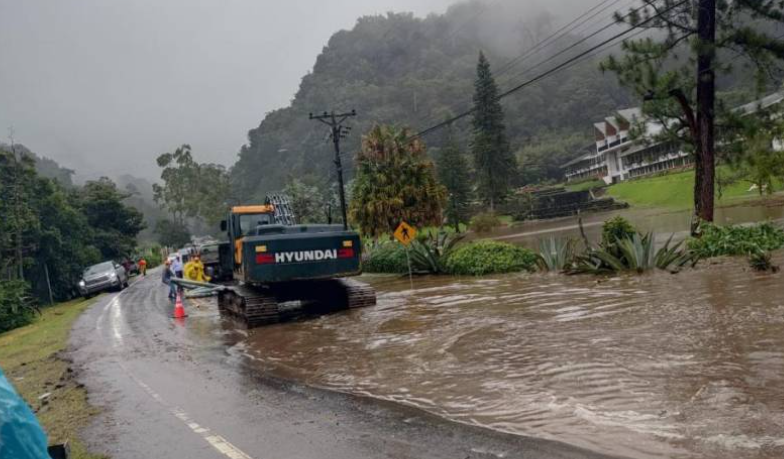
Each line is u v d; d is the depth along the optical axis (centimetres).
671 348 739
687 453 448
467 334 980
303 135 13275
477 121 7712
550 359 760
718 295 1061
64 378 1037
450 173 6531
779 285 1091
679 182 6419
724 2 1919
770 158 2720
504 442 514
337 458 516
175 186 12650
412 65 14212
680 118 2080
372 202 2912
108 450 609
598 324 935
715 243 1697
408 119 11538
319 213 5125
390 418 614
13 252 3650
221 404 741
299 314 1501
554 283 1546
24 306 2603
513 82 12069
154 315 1864
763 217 2920
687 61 1945
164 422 688
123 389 884
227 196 13100
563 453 476
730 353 687
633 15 1981
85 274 3272
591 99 13912
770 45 1859
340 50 15525
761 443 450
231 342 1207
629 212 5450
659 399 570
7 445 290
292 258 1395
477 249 2127
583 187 8856
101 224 5466
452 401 647
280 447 561
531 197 7856
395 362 853
